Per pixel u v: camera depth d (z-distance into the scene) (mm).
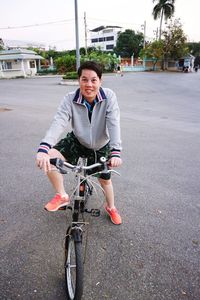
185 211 3199
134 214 3113
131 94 15117
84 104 2275
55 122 2252
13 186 3699
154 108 10562
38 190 3598
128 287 2123
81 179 2084
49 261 2367
